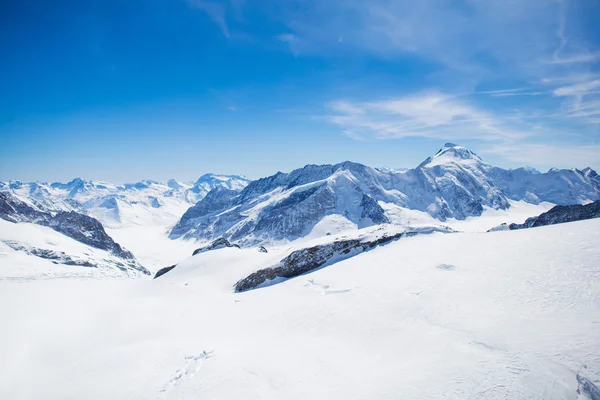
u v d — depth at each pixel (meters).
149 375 16.22
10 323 24.67
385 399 10.43
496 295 17.22
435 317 16.27
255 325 21.78
